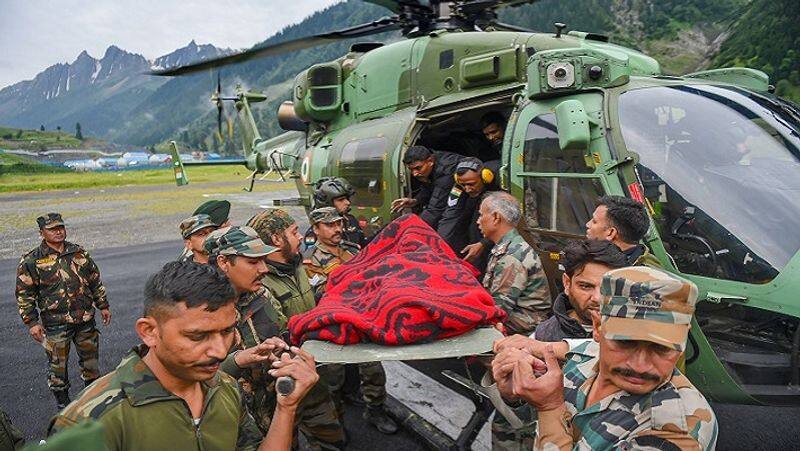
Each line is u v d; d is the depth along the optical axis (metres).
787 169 3.30
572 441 1.60
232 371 2.42
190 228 3.84
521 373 1.62
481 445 3.69
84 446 0.76
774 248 2.94
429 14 6.28
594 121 3.60
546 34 5.28
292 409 1.94
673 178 3.30
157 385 1.64
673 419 1.43
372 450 3.88
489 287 3.41
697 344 3.09
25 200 28.03
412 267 2.91
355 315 2.49
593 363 1.75
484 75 5.09
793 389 2.86
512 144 4.17
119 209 22.31
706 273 3.08
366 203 6.01
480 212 3.52
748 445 3.72
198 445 1.68
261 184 38.56
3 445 2.38
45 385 5.39
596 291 2.22
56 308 4.73
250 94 12.25
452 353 2.31
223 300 1.60
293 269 3.54
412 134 5.34
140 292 8.87
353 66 7.05
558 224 3.81
